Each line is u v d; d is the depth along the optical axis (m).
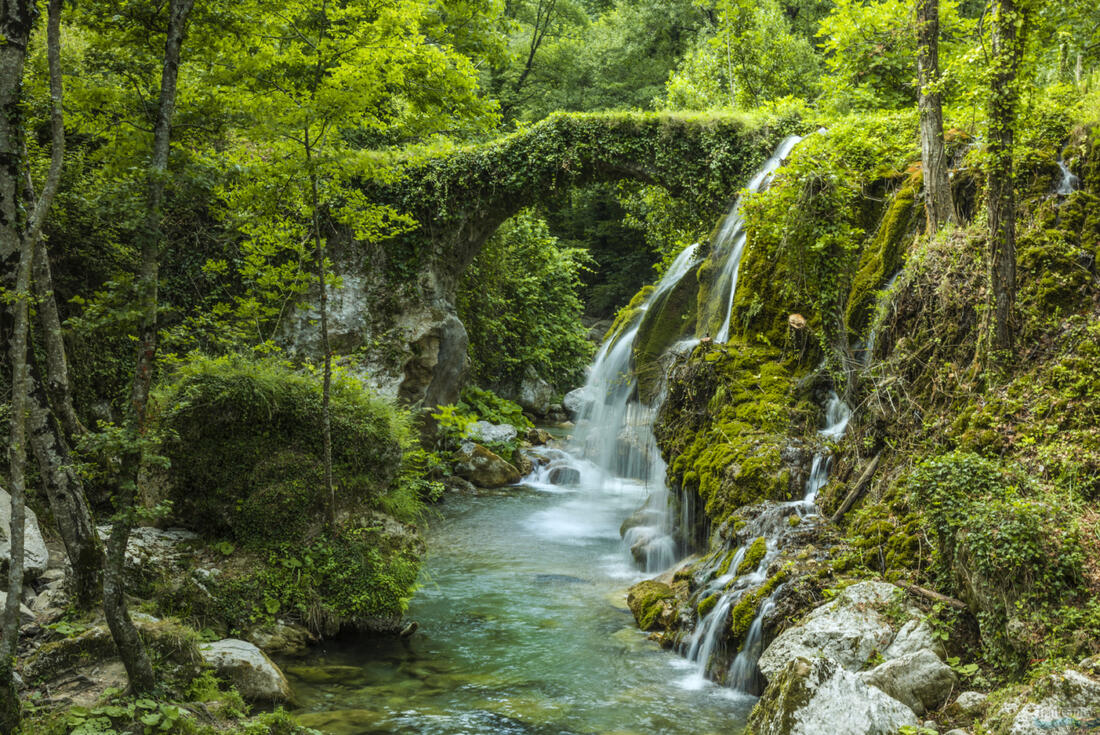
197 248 13.59
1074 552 5.04
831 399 9.00
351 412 8.08
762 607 6.46
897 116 11.15
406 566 7.69
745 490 8.27
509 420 18.39
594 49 31.27
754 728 4.99
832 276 8.91
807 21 26.98
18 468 4.21
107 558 4.54
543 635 7.51
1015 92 6.91
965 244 7.83
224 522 7.38
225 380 7.56
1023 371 6.88
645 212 18.81
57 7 4.41
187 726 4.65
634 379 14.62
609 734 5.42
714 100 19.66
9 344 4.39
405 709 5.78
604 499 14.27
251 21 6.14
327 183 8.24
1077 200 7.56
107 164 5.61
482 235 15.96
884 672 5.14
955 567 5.67
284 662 6.64
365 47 7.68
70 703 4.74
